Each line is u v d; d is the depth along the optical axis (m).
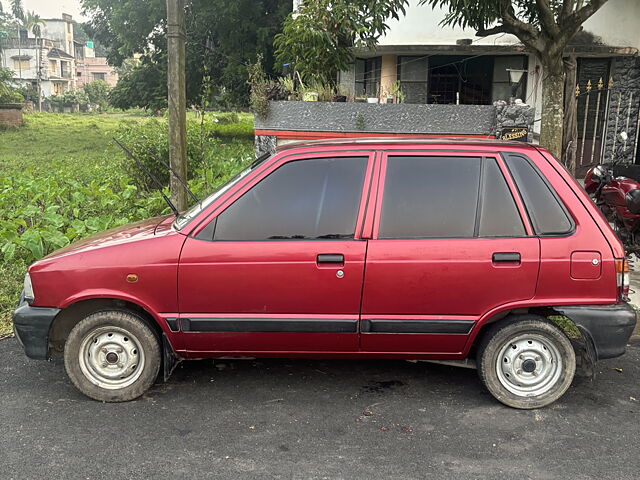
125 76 26.03
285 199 3.91
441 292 3.79
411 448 3.48
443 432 3.67
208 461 3.33
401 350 3.94
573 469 3.28
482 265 3.77
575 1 8.40
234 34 21.94
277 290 3.81
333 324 3.83
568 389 4.28
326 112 9.30
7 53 67.75
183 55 7.04
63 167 15.58
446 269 3.77
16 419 3.79
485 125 9.06
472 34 12.44
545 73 7.62
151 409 3.93
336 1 9.32
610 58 12.78
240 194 3.90
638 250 6.81
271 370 4.55
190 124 13.87
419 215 3.86
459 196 3.88
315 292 3.81
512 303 3.80
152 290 3.85
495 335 3.87
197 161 11.19
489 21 7.76
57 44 74.19
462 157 3.94
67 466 3.27
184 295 3.85
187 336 3.90
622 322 3.78
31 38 70.38
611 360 4.79
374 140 4.11
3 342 5.12
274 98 9.55
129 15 23.36
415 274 3.78
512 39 12.36
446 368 4.62
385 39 12.81
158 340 4.00
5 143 27.03
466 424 3.77
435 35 12.58
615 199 6.98
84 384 3.99
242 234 3.87
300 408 3.96
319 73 9.98
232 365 4.64
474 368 4.32
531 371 3.94
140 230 4.26
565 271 3.77
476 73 13.34
